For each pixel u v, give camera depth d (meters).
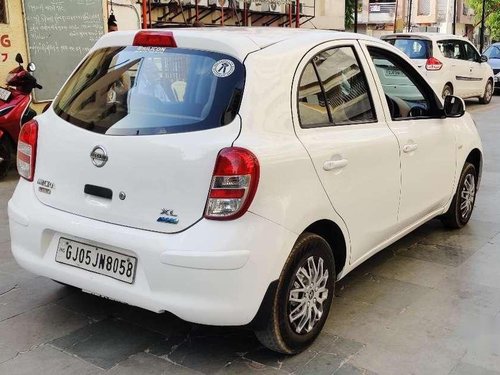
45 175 3.24
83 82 3.39
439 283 4.14
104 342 3.26
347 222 3.42
